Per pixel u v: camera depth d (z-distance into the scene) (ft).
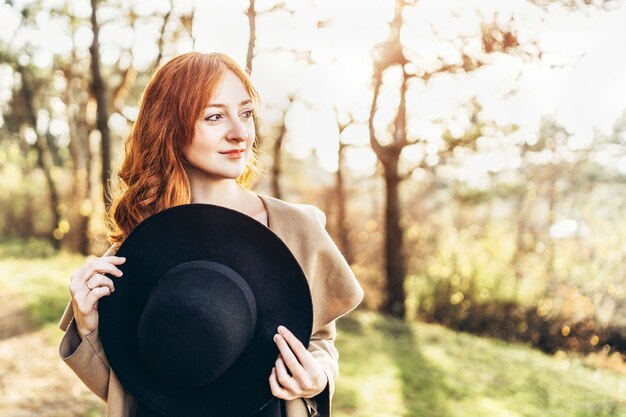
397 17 30.91
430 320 36.06
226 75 5.68
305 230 6.22
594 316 31.76
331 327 6.53
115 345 5.61
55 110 72.79
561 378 22.66
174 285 5.34
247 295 5.43
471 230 39.17
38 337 25.59
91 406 18.10
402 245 37.91
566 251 34.27
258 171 7.13
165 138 5.76
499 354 26.14
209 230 5.55
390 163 38.01
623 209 34.65
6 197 71.41
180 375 5.30
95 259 5.62
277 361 5.32
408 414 17.58
